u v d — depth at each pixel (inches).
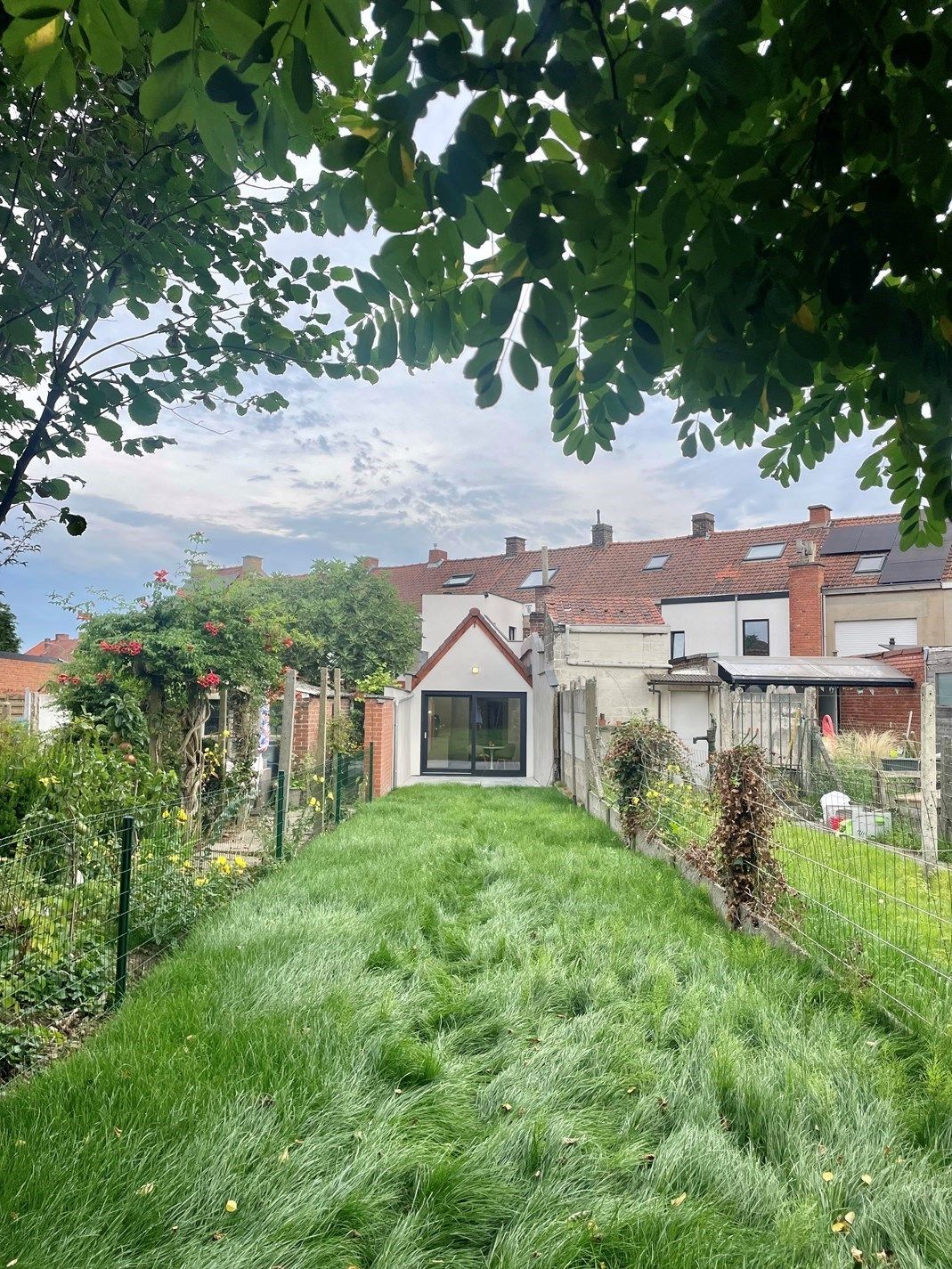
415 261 63.1
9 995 133.8
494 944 181.5
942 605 791.7
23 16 53.4
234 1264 82.7
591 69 54.4
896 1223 92.9
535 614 896.9
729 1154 104.3
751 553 1006.4
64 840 165.6
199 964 165.5
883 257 59.8
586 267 62.5
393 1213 95.0
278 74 56.4
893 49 56.3
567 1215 93.3
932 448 76.5
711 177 61.9
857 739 564.1
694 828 282.5
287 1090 114.2
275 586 839.1
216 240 115.6
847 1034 140.3
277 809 281.6
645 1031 140.9
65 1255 81.6
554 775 636.1
